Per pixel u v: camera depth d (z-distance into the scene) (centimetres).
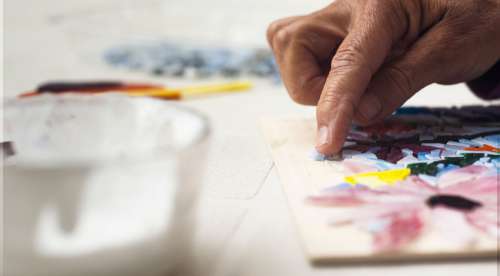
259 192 46
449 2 54
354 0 60
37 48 113
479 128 58
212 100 78
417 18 55
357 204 40
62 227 27
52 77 90
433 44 54
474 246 34
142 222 28
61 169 26
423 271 33
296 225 38
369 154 51
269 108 73
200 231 39
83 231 27
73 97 38
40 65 99
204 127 32
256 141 59
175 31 129
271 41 64
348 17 60
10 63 100
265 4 161
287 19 63
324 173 46
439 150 51
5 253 28
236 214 42
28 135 38
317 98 62
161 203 29
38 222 27
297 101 64
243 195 45
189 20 141
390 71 54
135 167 27
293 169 48
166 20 142
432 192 41
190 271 34
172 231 30
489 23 54
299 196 42
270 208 43
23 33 128
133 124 37
